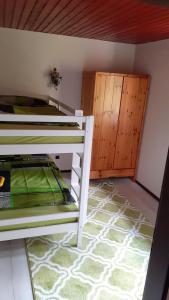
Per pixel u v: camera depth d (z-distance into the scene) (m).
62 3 2.01
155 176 3.59
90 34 3.40
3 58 3.54
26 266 2.17
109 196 3.56
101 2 1.89
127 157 3.95
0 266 2.15
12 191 2.29
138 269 2.22
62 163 4.22
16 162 2.91
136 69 4.03
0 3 2.14
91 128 2.11
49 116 2.00
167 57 3.27
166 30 2.75
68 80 3.90
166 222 0.92
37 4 2.10
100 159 3.81
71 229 2.33
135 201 3.47
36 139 2.00
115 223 2.90
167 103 3.30
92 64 3.94
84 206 2.30
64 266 2.19
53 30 3.35
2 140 1.92
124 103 3.65
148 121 3.74
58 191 2.38
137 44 3.96
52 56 3.73
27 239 2.51
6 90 3.68
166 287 0.96
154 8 1.94
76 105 4.05
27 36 3.54
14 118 1.92
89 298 1.90
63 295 1.91
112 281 2.07
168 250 0.92
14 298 1.86
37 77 3.76
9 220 2.07
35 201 2.25
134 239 2.63
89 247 2.45
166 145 3.34
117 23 2.56
